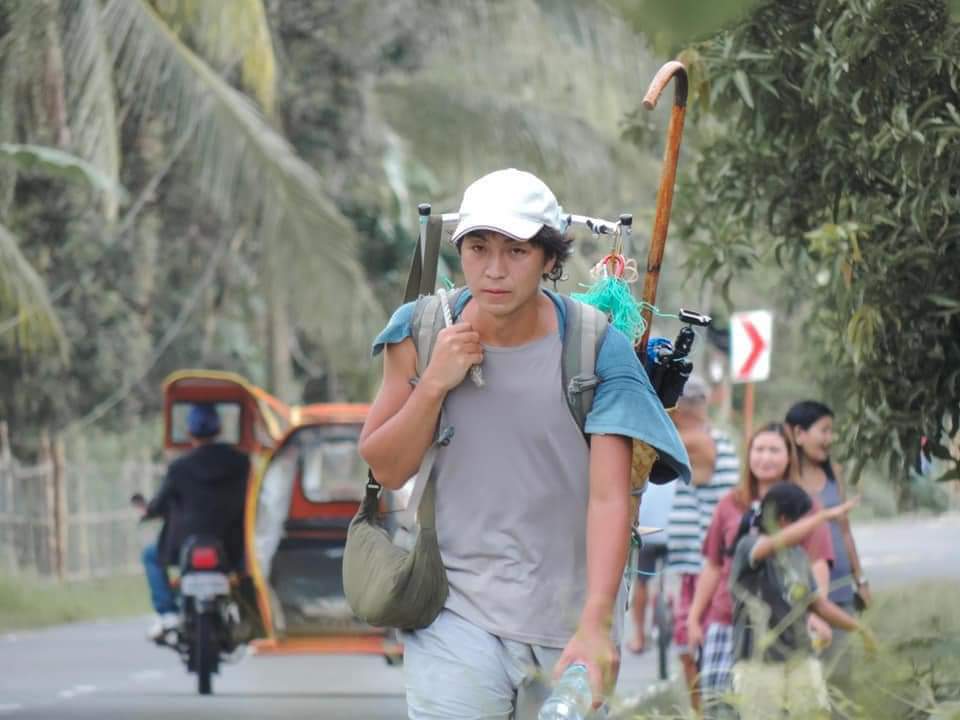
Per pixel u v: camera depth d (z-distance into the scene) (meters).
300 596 33.41
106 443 76.00
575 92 52.97
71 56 38.56
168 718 28.53
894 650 12.77
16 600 52.47
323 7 55.28
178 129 40.44
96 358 59.56
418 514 12.33
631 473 12.54
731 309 21.14
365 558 12.52
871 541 73.62
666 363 13.30
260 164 39.47
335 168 57.28
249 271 62.12
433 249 12.83
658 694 16.44
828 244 17.41
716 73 17.84
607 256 13.34
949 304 17.11
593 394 12.25
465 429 12.32
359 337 44.84
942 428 17.92
